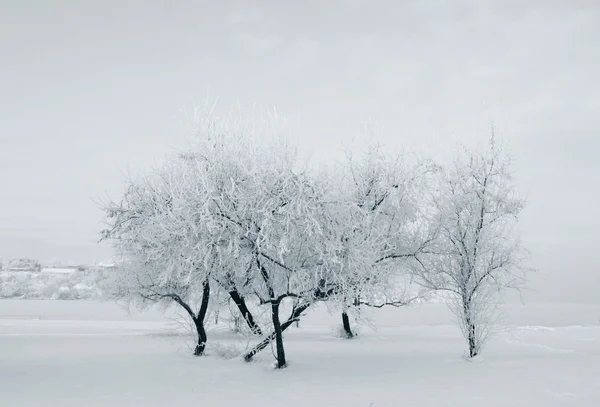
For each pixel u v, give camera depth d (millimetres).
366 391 12469
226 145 17688
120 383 13750
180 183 17656
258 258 15875
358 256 15398
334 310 16500
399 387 12906
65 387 13172
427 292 19516
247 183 16219
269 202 15203
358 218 17000
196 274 17312
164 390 12812
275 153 16328
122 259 24469
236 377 14719
